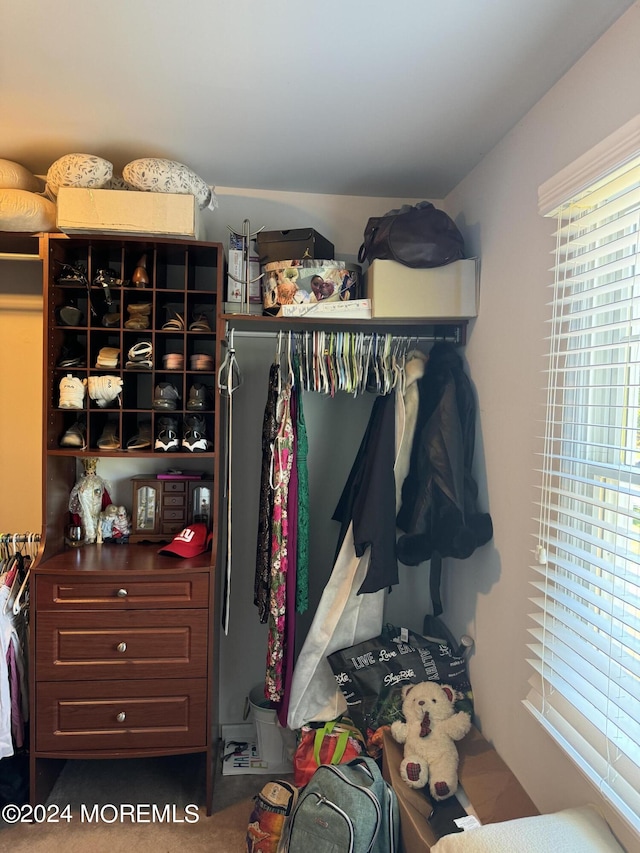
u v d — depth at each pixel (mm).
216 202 2213
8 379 2352
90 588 1976
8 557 2205
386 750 1867
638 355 1312
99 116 1807
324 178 2275
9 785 1983
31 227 2006
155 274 2109
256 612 2484
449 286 2049
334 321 2137
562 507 1483
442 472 1907
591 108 1384
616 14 1275
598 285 1439
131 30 1375
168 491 2320
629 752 1161
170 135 1931
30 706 1972
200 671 2014
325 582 2514
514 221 1788
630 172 1197
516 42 1394
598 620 1284
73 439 2111
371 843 1543
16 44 1434
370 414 2473
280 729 2254
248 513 2467
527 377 1691
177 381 2320
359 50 1444
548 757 1520
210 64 1516
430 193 2418
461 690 2047
